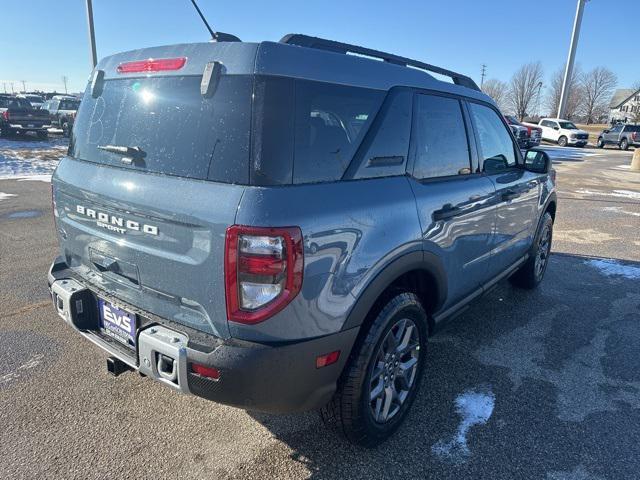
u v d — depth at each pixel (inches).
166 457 97.0
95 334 101.6
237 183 76.1
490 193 132.6
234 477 92.4
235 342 77.4
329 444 102.2
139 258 88.4
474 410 115.0
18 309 163.3
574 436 106.3
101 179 93.8
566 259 243.1
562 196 452.8
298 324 78.2
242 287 74.8
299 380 80.8
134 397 116.3
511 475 94.6
